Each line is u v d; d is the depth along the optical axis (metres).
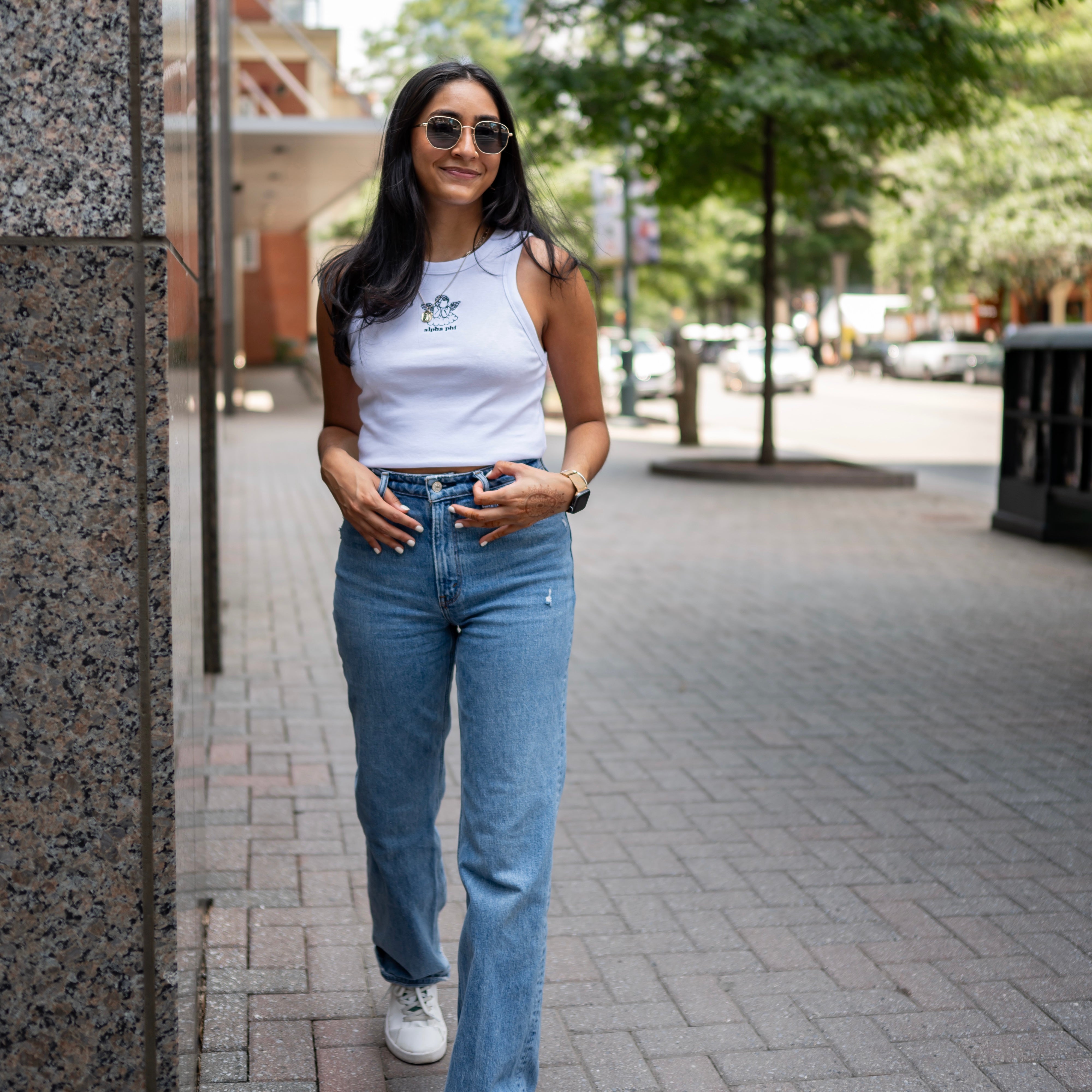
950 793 4.76
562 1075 2.84
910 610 8.04
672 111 14.50
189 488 2.49
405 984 2.89
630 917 3.67
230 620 7.43
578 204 26.14
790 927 3.62
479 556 2.42
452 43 33.78
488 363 2.39
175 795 2.10
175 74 2.14
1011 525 11.09
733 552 10.21
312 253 44.53
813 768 5.01
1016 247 34.72
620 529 11.36
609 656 6.80
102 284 1.96
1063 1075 2.88
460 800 4.64
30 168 1.94
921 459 18.70
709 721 5.63
